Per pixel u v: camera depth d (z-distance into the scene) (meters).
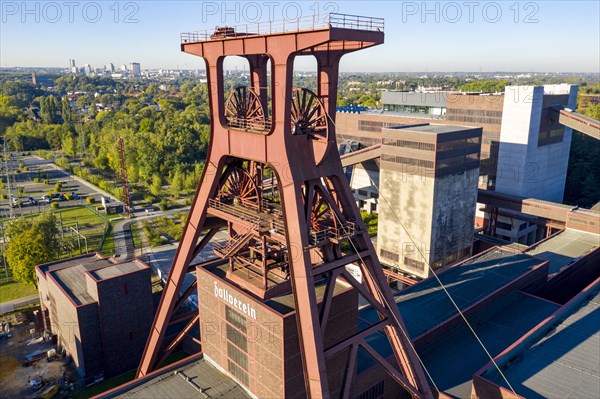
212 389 32.19
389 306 30.83
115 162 124.81
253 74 31.45
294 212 25.66
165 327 36.16
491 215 82.38
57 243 69.19
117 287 45.19
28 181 123.94
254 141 27.27
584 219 71.31
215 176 31.00
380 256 71.75
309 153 26.81
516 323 44.75
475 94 90.19
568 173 112.12
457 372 37.28
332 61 25.75
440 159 62.19
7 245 69.06
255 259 32.66
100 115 190.88
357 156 79.19
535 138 82.06
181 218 93.38
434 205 63.28
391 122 96.50
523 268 53.94
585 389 31.52
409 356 31.66
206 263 35.72
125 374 46.59
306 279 25.59
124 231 87.62
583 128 80.25
